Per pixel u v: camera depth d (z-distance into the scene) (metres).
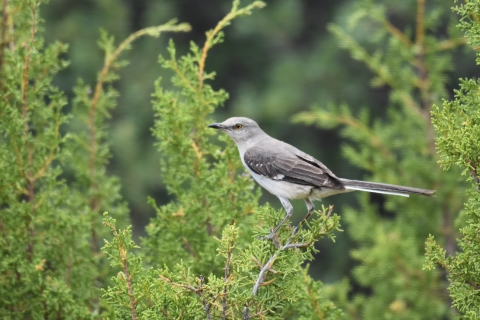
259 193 11.32
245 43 24.78
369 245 15.44
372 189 10.57
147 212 21.55
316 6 25.66
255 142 11.85
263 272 8.25
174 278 8.20
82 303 10.48
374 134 14.73
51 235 10.92
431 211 14.09
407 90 14.69
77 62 22.05
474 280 8.12
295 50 24.92
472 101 8.53
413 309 13.60
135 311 7.99
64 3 22.61
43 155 10.97
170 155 11.61
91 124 12.38
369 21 21.67
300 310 9.90
